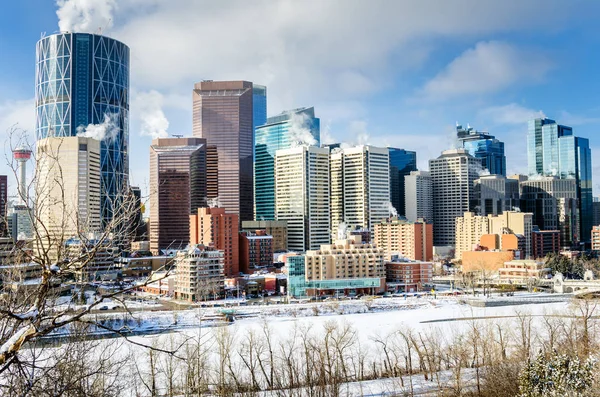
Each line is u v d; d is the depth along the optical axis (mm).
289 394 130875
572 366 83125
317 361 157125
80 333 55094
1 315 30703
